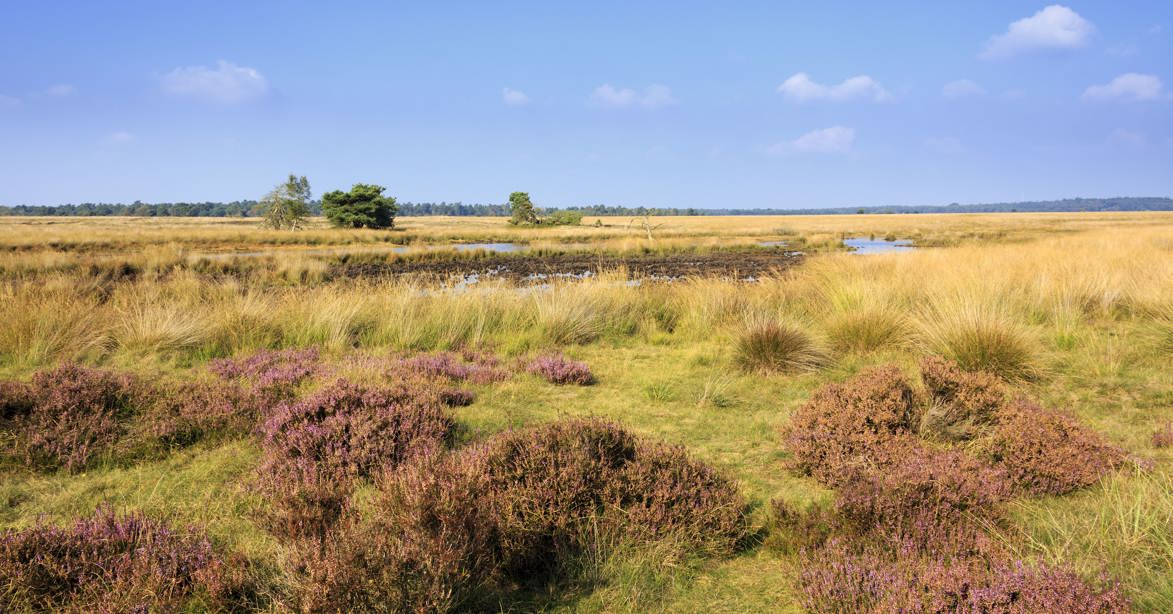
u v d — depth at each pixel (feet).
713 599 10.17
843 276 45.96
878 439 15.37
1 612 9.21
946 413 17.11
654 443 14.02
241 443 17.16
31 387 18.72
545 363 25.27
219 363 25.91
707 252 132.05
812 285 44.39
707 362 27.22
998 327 24.53
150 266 80.12
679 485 12.13
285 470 14.23
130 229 197.47
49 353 26.86
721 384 23.00
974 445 15.84
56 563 9.89
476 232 202.18
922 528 10.88
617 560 10.95
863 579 9.58
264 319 32.22
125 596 9.34
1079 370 23.90
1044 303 36.17
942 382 17.67
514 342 31.01
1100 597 8.59
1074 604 8.43
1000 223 284.20
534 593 10.33
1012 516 12.25
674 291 43.14
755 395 22.33
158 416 17.78
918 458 13.88
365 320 34.50
